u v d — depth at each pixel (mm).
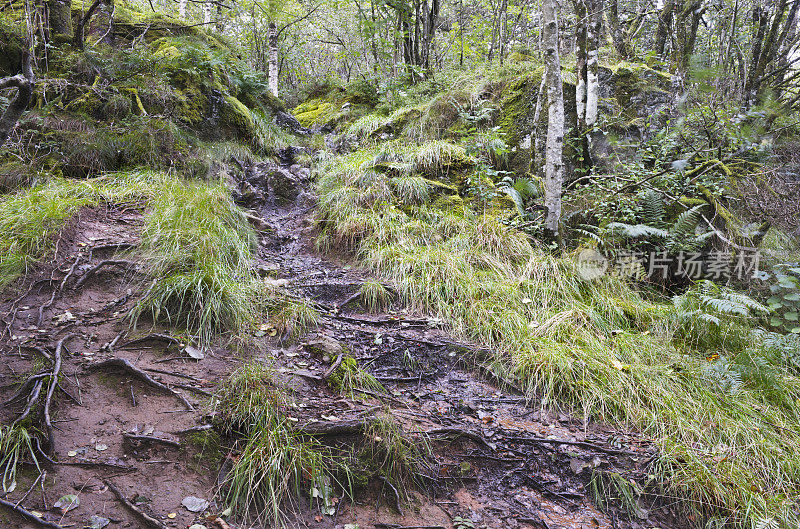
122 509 2361
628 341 4223
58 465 2492
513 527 2725
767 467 3152
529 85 7434
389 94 9367
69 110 6105
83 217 4609
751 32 8633
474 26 11141
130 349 3363
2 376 2912
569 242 5824
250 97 8680
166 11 13773
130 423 2809
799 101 7738
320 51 15859
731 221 5484
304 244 5852
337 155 8180
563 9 9633
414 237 5543
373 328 4312
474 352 4043
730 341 4527
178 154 6277
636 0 10562
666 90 7625
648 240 5582
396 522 2682
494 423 3379
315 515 2623
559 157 5469
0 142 2998
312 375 3527
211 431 2838
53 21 7062
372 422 3047
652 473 3080
